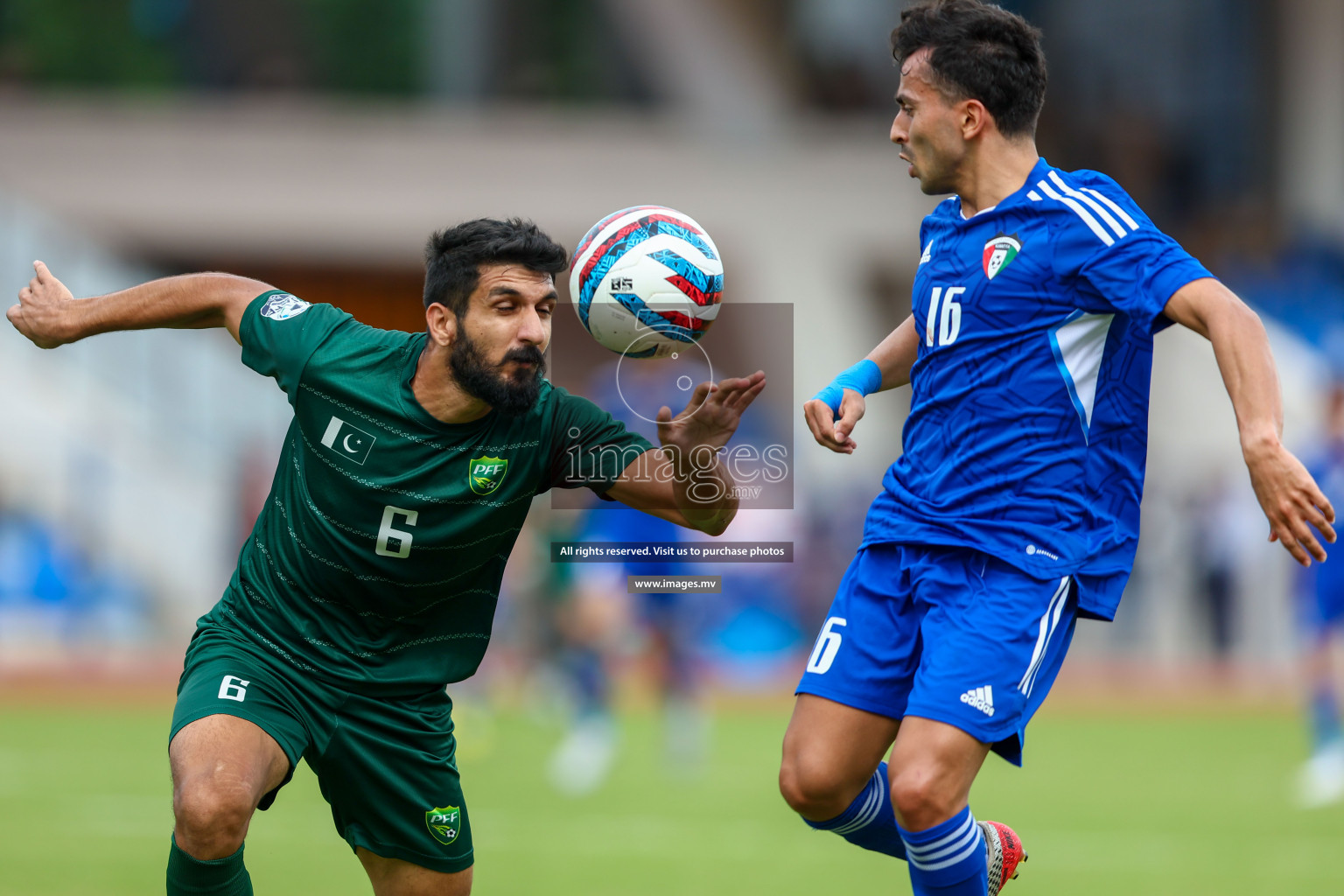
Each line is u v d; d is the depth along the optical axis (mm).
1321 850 25484
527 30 91375
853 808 14227
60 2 88500
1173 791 33250
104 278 77188
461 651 14344
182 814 12430
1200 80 96625
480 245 12969
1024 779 35406
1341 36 93625
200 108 87812
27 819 27609
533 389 13211
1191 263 12898
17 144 85312
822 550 60875
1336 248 91875
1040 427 13461
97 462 66812
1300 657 59938
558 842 26000
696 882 22234
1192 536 65000
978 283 13617
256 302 14445
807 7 93250
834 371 88500
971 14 13648
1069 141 94500
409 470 13586
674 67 92188
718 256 14648
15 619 58094
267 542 14016
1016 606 13250
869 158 90375
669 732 36500
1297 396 74812
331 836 26359
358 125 87250
